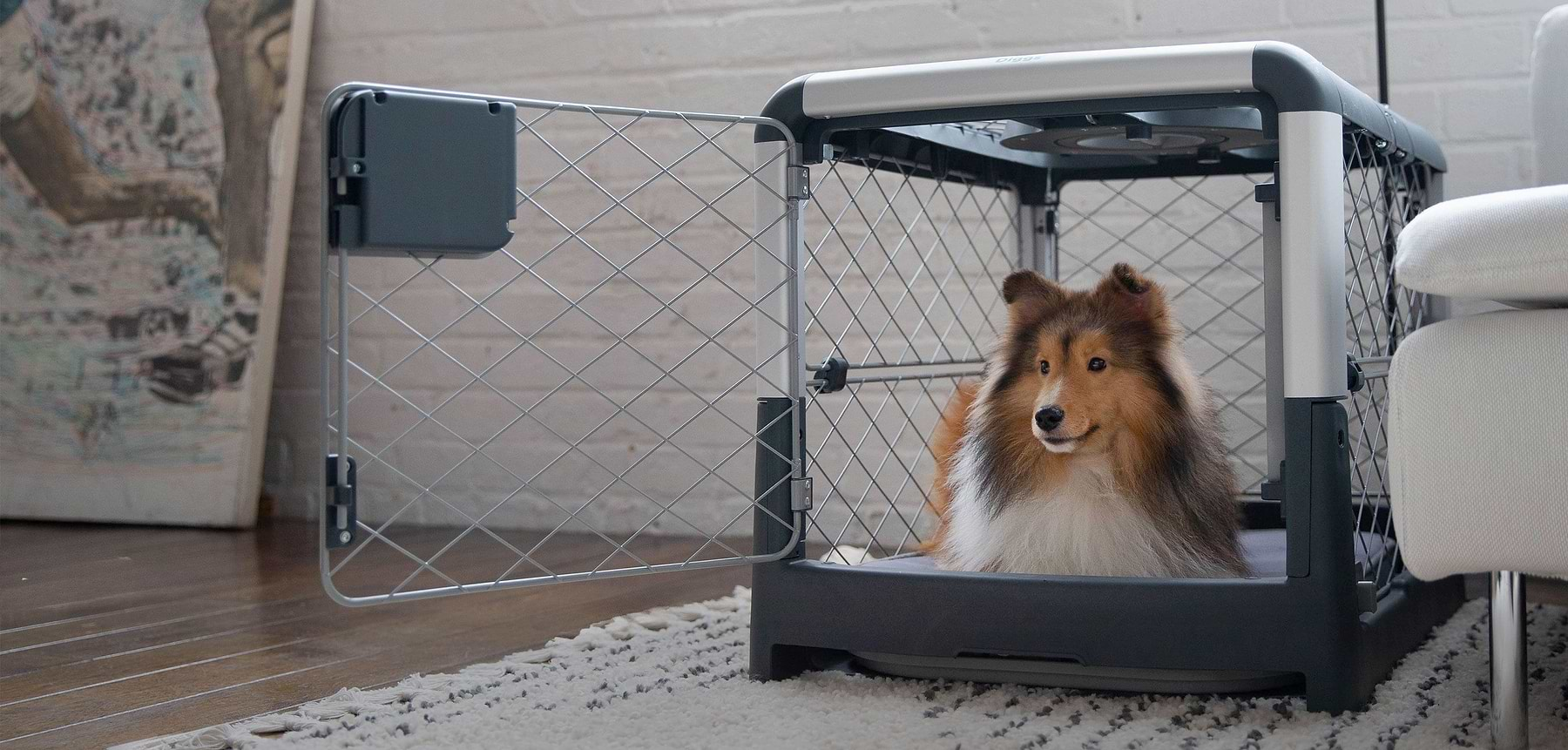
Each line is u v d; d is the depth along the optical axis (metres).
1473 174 2.05
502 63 2.67
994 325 1.93
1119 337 1.35
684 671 1.38
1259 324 2.17
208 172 2.80
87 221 2.89
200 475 2.71
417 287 2.72
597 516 2.59
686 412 2.54
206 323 2.77
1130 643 1.19
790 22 2.46
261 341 2.72
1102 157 1.90
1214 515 1.38
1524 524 0.96
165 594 1.93
